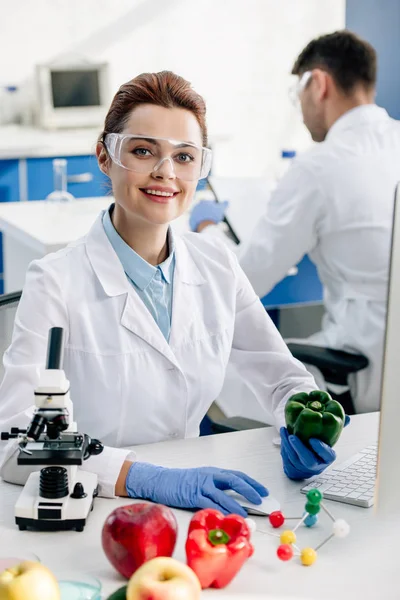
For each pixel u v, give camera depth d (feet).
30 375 5.75
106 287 6.15
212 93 20.45
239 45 20.40
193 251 6.73
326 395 5.72
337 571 4.51
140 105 5.99
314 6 20.85
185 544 4.32
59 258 6.21
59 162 14.56
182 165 6.05
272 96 20.95
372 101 10.15
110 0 19.10
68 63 17.99
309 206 9.86
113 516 4.34
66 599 3.97
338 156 9.77
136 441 6.27
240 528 4.38
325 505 5.25
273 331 7.04
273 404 6.81
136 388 6.13
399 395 4.03
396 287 3.94
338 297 10.17
